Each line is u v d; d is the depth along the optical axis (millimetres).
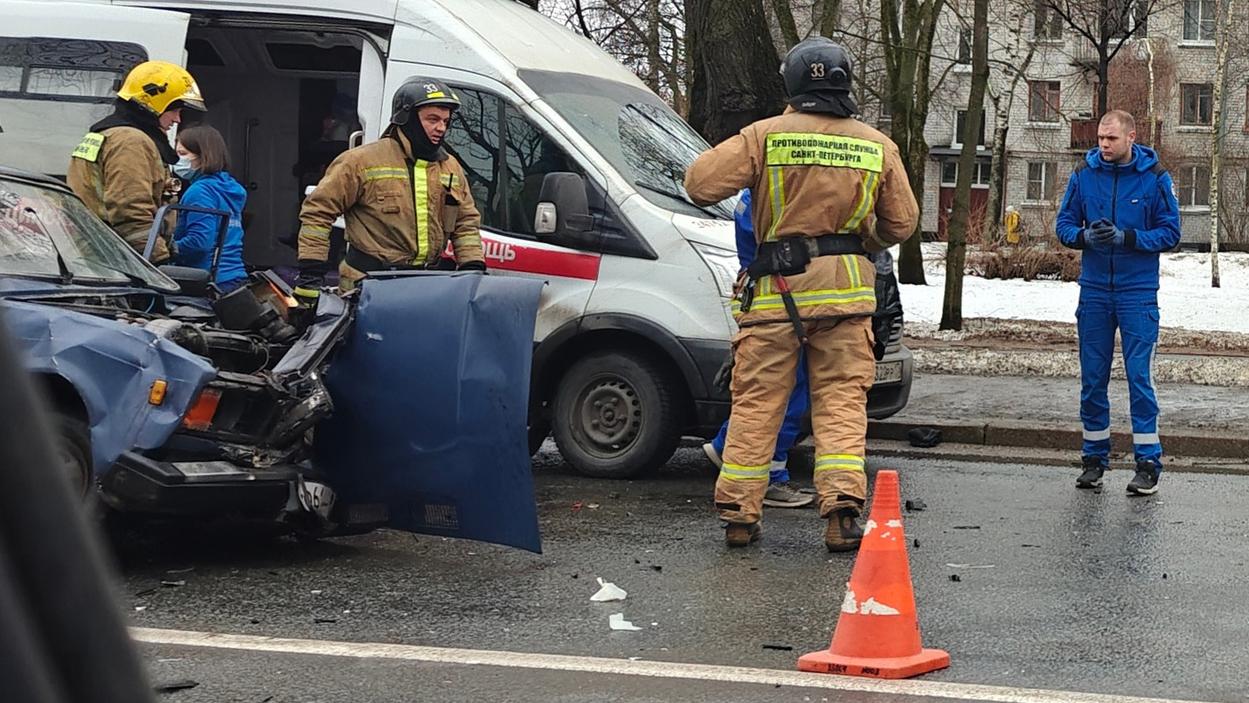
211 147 8195
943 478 8656
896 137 22531
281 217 11039
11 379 465
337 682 4254
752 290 6340
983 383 12312
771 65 13812
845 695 4172
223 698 4078
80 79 8688
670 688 4223
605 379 8297
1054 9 32656
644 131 8836
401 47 8531
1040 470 9078
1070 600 5449
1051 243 25922
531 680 4293
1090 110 56281
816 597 5461
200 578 5684
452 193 7430
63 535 471
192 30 9766
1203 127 55250
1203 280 29062
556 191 7984
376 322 5996
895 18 22406
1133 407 8086
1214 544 6605
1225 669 4512
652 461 8211
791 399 7500
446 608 5246
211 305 6754
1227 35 33344
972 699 4141
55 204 6539
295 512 5742
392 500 6035
